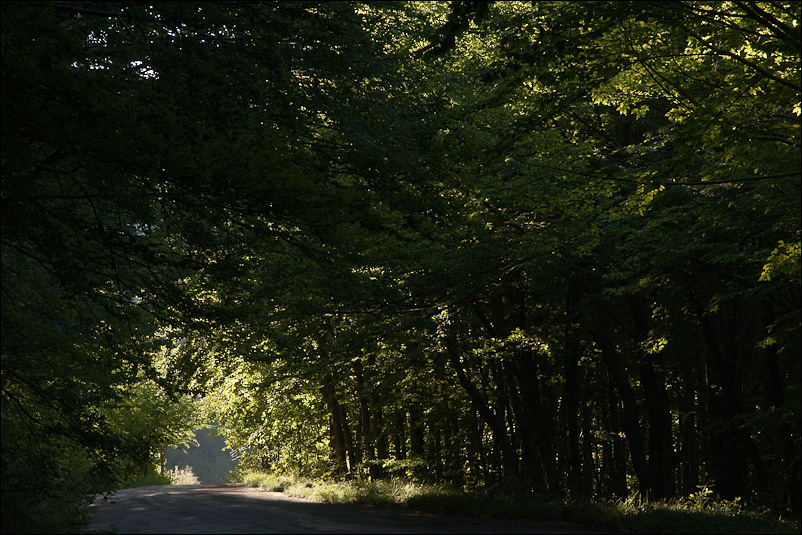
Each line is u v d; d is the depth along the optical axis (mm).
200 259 14336
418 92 14969
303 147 14367
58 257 12227
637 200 14734
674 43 13891
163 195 12836
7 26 9641
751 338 18469
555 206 16188
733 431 18844
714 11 11578
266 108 12477
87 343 16250
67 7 10633
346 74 13297
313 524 12594
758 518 12961
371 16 13922
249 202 12984
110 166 10539
